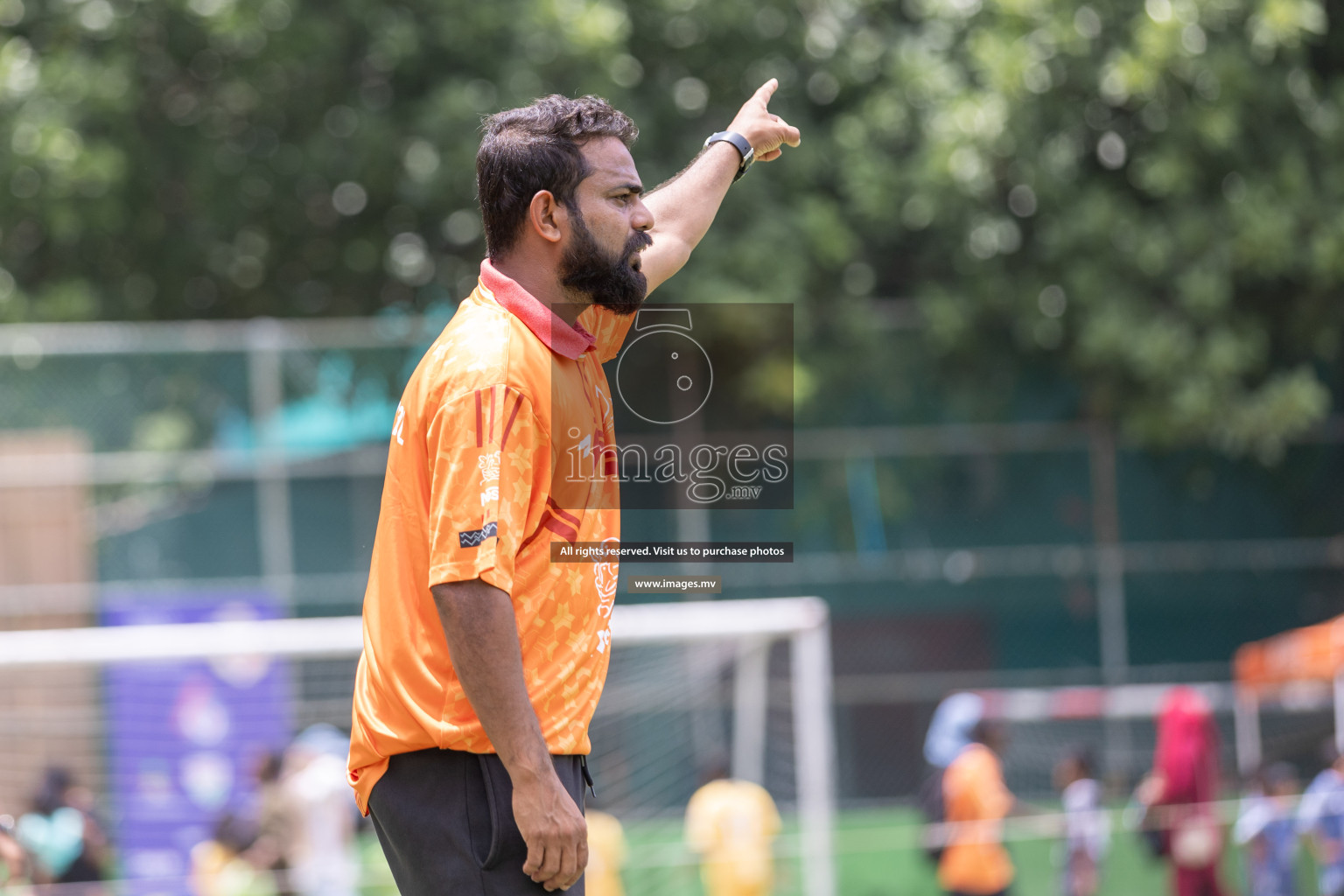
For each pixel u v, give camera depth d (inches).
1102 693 1274.6
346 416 1226.0
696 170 362.9
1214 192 1409.9
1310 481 1423.5
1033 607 1363.2
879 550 1346.0
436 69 1429.6
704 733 1095.0
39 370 1175.6
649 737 1082.7
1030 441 1378.0
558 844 248.2
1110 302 1360.7
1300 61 1419.8
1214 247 1362.0
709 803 948.0
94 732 965.2
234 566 1194.6
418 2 1387.8
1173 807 1043.3
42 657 823.1
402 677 263.9
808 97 1512.1
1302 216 1378.0
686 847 1001.5
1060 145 1412.4
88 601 1162.0
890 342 1395.2
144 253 1453.0
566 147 269.9
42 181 1299.2
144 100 1401.3
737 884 932.0
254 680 1006.4
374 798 272.4
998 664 1369.3
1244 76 1344.7
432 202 1423.5
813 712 945.5
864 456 1358.3
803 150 1422.2
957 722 1063.6
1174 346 1334.9
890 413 1380.4
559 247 270.5
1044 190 1376.7
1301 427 1352.1
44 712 957.2
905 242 1517.0
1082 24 1384.1
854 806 1349.7
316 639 866.1
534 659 261.3
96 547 1173.7
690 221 352.5
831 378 1369.3
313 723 1018.7
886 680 1355.8
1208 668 1380.4
